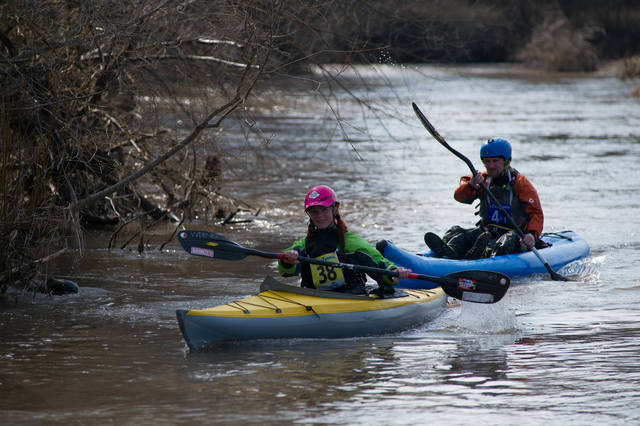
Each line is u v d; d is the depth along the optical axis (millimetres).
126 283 27828
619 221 39250
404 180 53875
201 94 35250
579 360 19141
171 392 17016
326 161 61781
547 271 29609
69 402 16453
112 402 16422
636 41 193750
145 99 35469
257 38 28516
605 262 31188
